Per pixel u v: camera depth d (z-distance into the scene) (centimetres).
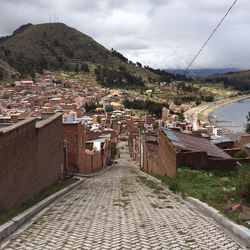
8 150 1037
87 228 822
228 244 675
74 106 11862
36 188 1380
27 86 18000
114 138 7838
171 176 1841
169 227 809
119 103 15612
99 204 1168
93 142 4650
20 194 1156
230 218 805
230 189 1144
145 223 855
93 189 1709
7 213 935
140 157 4162
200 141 2606
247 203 938
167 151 2036
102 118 10650
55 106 11781
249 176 1009
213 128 8756
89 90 19050
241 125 13362
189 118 14388
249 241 669
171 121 10744
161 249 654
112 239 723
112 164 5591
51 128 1703
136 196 1330
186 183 1412
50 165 1692
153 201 1181
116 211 1024
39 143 1438
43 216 984
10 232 794
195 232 762
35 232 798
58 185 1703
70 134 2612
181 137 2439
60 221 908
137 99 17362
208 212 913
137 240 712
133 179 2217
